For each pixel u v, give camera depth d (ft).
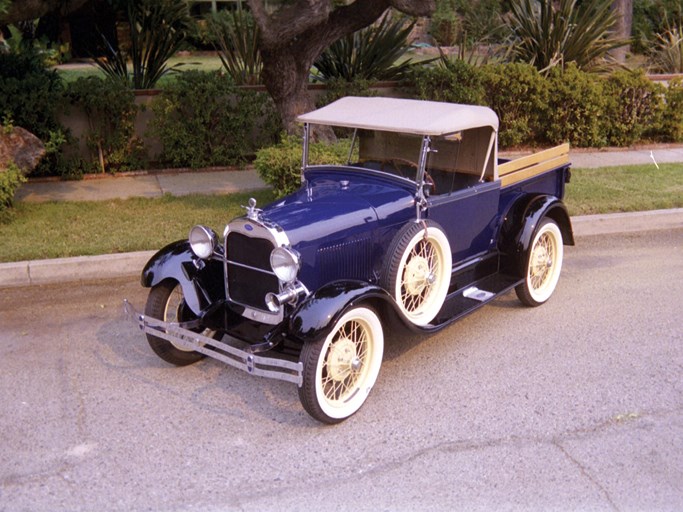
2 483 12.82
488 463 13.46
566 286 22.85
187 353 17.26
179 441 14.20
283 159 26.84
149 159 36.17
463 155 18.29
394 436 14.42
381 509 12.14
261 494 12.56
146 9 39.04
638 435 14.37
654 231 28.73
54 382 16.51
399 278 16.19
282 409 15.49
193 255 16.79
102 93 33.32
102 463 13.43
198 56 87.71
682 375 16.93
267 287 15.61
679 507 12.18
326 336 14.02
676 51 52.60
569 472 13.16
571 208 29.27
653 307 21.06
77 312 20.45
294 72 33.37
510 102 40.27
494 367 17.38
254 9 30.60
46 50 51.44
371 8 32.09
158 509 12.14
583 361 17.67
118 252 23.66
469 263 19.29
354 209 16.35
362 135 18.34
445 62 40.09
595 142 41.98
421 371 17.19
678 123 43.52
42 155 29.78
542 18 43.65
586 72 43.45
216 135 35.88
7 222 26.61
